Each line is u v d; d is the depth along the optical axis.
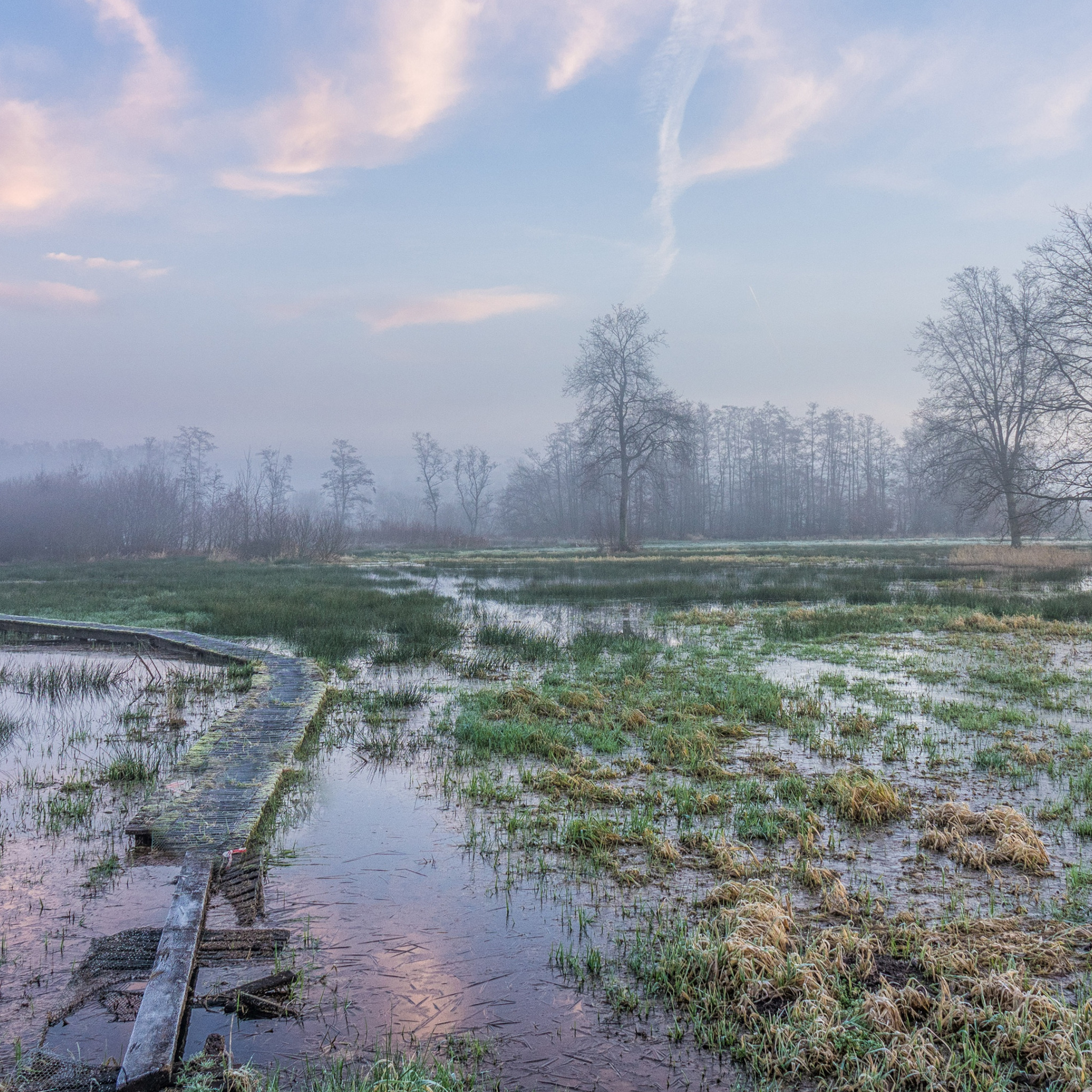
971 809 6.13
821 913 4.50
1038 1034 3.36
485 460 102.31
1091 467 30.95
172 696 10.19
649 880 4.98
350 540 71.50
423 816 6.11
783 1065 3.28
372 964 4.04
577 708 9.48
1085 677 11.20
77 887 4.88
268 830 5.82
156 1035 3.36
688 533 88.31
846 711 9.25
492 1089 3.14
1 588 26.50
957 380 38.69
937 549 53.47
